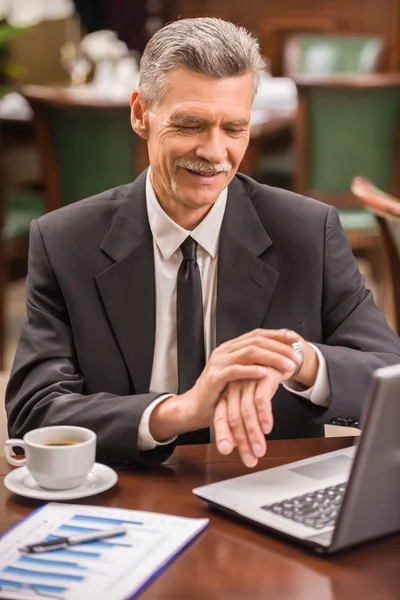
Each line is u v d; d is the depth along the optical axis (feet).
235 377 5.41
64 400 6.05
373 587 4.26
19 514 4.99
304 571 4.40
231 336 6.66
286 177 18.44
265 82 18.02
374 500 4.47
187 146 6.06
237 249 6.73
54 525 4.75
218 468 5.63
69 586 4.17
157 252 6.71
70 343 6.66
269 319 6.77
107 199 6.93
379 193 8.52
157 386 6.68
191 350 6.58
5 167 17.71
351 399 6.17
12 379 6.56
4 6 23.32
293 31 24.32
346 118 15.51
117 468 5.65
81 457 5.13
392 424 4.30
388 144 15.69
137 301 6.66
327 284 6.91
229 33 6.04
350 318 6.86
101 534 4.60
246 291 6.72
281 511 4.86
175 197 6.31
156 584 4.25
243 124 6.11
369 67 20.15
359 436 4.28
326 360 6.19
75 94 16.76
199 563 4.45
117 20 24.00
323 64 20.34
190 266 6.63
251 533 4.75
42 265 6.75
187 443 6.73
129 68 17.54
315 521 4.74
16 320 17.95
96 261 6.70
